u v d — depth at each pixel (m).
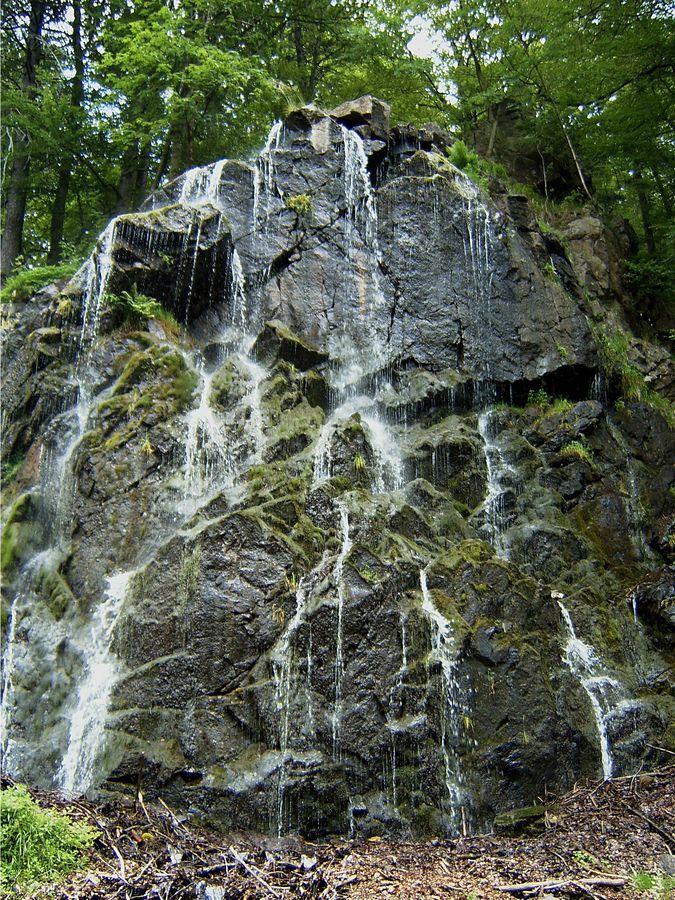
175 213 10.26
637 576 9.31
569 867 5.57
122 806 6.25
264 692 6.79
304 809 6.37
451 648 7.33
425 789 6.71
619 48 14.34
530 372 10.79
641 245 17.28
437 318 10.69
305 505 8.09
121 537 8.12
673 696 8.16
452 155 12.66
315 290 10.54
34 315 10.64
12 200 15.54
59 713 7.14
